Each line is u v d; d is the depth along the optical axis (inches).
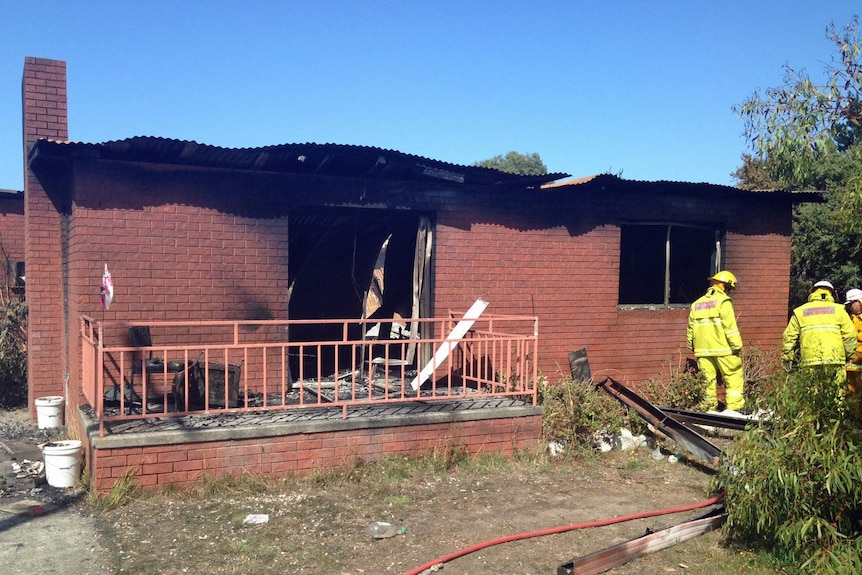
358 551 200.5
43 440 327.3
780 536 179.5
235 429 247.1
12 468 280.7
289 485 251.0
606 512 238.1
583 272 394.6
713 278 362.9
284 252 327.3
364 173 338.6
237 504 234.7
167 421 257.1
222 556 195.3
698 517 215.5
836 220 220.8
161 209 304.3
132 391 266.2
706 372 355.3
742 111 297.4
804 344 306.0
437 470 273.0
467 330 336.5
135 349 241.4
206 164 309.6
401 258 393.1
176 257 307.1
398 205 348.8
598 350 399.9
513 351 377.1
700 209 422.0
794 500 178.4
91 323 266.5
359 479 260.1
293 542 205.9
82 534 209.6
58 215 354.6
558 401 313.3
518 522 226.5
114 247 296.7
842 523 178.5
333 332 420.5
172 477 239.8
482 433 290.5
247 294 320.2
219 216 314.7
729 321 347.3
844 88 285.7
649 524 225.9
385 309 402.3
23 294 507.5
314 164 317.4
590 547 206.5
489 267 371.2
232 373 282.2
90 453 243.3
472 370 338.3
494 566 192.2
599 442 312.7
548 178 348.8
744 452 189.5
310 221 394.0
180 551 198.2
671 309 422.0
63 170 343.0
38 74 351.3
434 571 187.5
